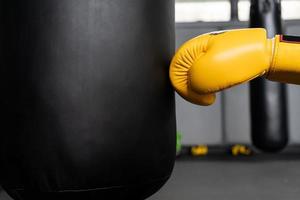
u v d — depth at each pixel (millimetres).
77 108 808
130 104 841
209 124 3982
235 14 3973
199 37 928
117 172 839
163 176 936
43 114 810
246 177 3004
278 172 3182
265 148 1925
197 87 882
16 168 838
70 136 808
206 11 4547
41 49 811
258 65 869
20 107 822
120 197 878
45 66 809
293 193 2490
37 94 811
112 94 823
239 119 3939
